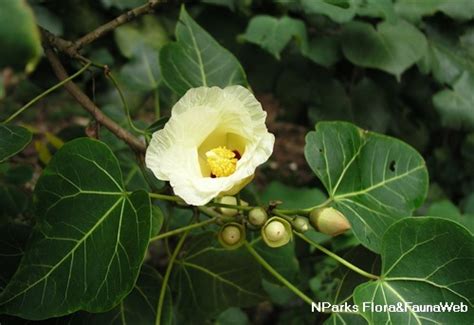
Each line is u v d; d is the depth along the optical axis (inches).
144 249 17.8
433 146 33.9
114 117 26.6
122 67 27.9
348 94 29.8
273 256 23.0
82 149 18.5
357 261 19.9
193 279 21.7
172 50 21.7
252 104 18.0
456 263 18.4
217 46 22.1
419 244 18.6
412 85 30.9
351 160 20.4
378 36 27.1
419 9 27.1
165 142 17.9
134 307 19.7
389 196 20.5
